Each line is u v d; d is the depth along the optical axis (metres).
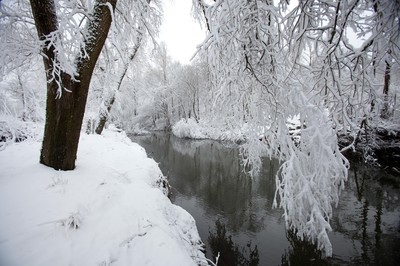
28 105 8.62
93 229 2.93
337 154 4.84
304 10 2.27
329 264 5.13
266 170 12.37
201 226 6.97
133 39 5.59
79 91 3.90
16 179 3.58
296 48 2.68
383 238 6.02
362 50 2.19
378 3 1.94
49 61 3.65
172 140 26.52
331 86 2.49
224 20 2.59
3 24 3.22
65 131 3.98
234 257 5.59
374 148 11.20
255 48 3.09
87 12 3.85
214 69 3.09
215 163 14.86
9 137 7.33
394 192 8.63
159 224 3.51
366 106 2.52
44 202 3.12
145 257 2.74
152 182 5.99
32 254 2.37
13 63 3.52
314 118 4.75
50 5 3.42
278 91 4.11
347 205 7.84
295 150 5.15
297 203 5.29
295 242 5.88
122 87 11.76
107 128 14.59
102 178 4.25
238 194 9.55
